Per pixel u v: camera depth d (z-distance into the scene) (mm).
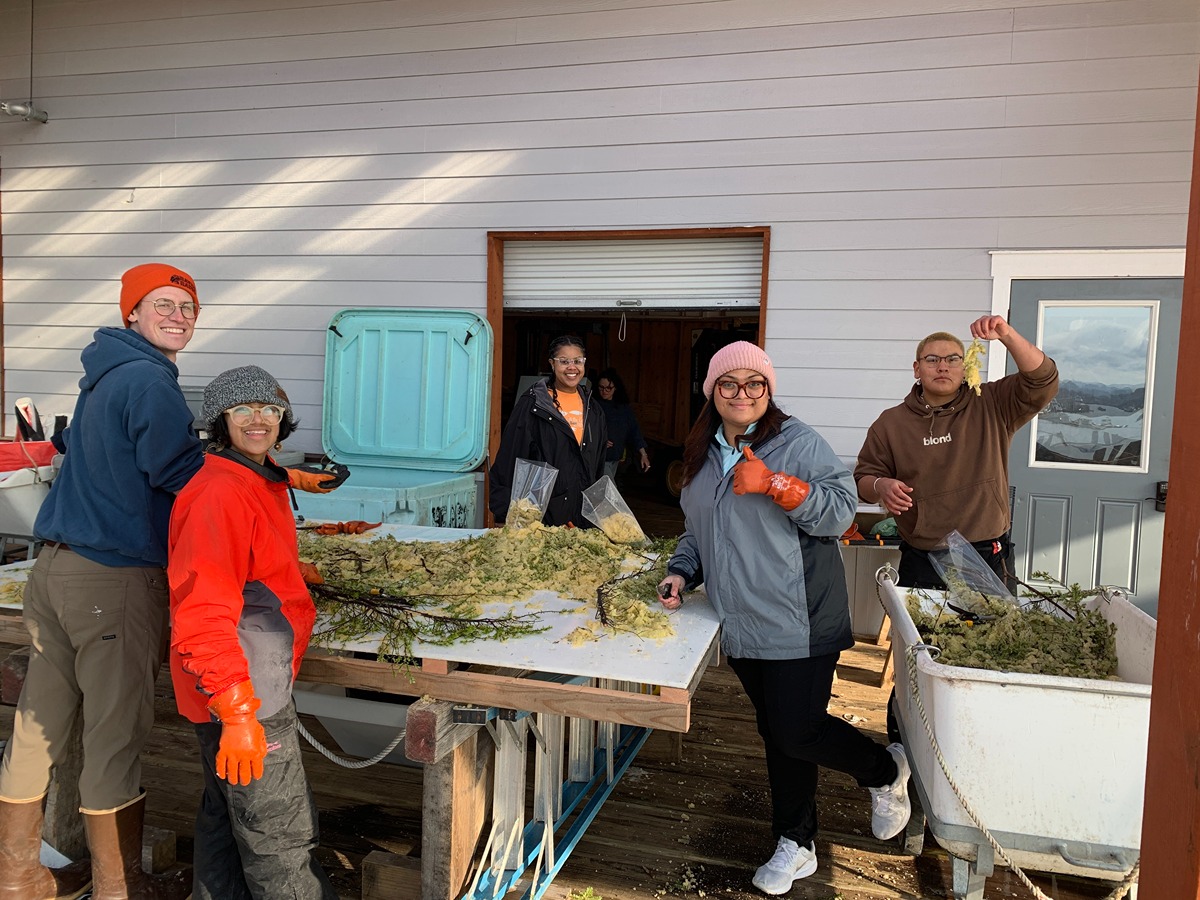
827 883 2428
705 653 2041
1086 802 1729
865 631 4812
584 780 2814
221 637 1571
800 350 4871
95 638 2010
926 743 1938
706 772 3139
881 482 3070
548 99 5207
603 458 4070
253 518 1711
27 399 5645
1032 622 2320
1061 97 4402
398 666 2002
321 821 2775
